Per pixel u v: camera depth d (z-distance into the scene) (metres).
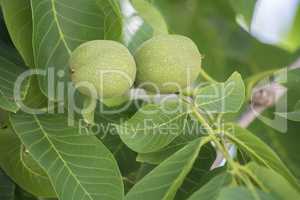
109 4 0.49
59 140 0.45
